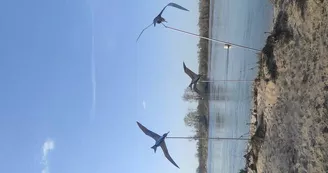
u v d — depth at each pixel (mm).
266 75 13703
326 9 9773
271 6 14828
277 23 13453
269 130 13711
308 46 10852
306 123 10891
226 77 22531
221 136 23516
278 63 12859
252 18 17594
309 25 10727
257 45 16703
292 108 11836
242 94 18734
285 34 12555
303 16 11055
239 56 19703
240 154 18594
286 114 12281
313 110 10500
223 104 23219
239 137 17797
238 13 20328
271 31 14250
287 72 12211
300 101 11289
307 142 10828
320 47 10164
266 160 13852
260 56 14531
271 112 13492
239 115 19172
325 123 9938
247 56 18250
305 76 11008
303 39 11180
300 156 11227
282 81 12562
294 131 11688
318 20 10211
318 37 10258
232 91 20969
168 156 13359
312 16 10484
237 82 19797
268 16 15219
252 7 17609
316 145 10344
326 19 9812
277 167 12875
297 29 11594
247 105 17625
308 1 10586
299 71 11383
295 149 11578
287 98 12203
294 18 11750
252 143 14992
